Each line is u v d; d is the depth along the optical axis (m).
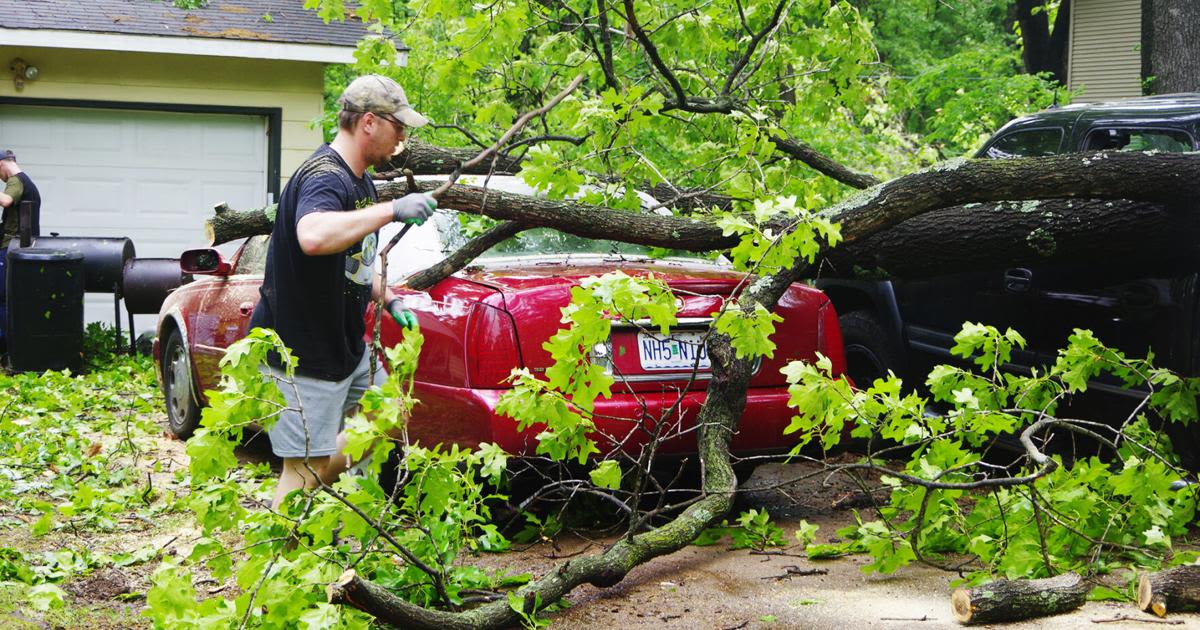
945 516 4.21
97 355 10.64
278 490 4.17
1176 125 5.40
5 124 12.18
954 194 4.93
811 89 6.82
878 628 3.63
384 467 5.18
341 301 4.06
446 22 7.16
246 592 3.59
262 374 3.37
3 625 3.62
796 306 5.17
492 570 4.44
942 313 6.37
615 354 4.72
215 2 12.93
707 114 6.30
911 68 26.73
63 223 12.38
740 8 6.12
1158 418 5.14
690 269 5.30
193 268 6.30
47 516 4.53
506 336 4.62
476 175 6.36
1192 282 4.93
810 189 6.04
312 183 3.89
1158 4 11.66
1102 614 3.67
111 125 12.40
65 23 11.73
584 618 3.83
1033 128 6.35
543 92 6.59
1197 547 4.69
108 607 3.97
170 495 5.34
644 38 5.58
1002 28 30.78
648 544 4.05
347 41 12.30
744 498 5.76
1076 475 4.30
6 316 9.99
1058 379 5.41
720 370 4.61
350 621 3.25
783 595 4.05
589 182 5.54
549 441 4.19
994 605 3.61
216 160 12.66
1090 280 5.40
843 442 5.16
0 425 6.80
